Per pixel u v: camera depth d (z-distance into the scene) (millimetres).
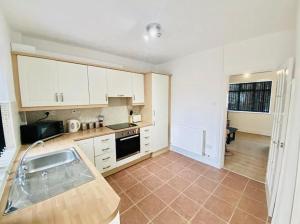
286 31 2008
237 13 1588
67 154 1724
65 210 793
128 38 2236
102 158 2504
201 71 2988
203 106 3031
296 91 1164
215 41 2410
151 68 3850
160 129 3510
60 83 2160
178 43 2477
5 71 1474
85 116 2793
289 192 1130
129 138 2875
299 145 1056
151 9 1501
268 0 1370
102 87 2631
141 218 1728
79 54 2605
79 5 1426
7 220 736
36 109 1976
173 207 1894
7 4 1384
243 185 2346
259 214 1772
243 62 2412
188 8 1486
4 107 1496
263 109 5449
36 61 1944
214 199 2035
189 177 2586
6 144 1536
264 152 3682
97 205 826
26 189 1132
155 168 2912
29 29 1916
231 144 4289
